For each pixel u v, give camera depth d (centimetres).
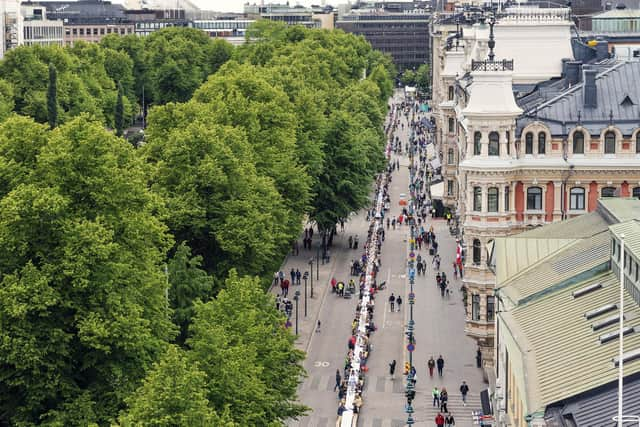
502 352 11712
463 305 19638
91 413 10269
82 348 10750
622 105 16625
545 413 8531
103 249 10656
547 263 12256
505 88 16088
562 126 16325
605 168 16250
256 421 10412
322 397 15200
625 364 8788
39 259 10825
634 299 9894
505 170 15975
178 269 13775
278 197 17675
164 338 11562
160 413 8788
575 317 10181
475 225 16050
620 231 10744
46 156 11262
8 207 10638
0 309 10344
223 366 10269
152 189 15562
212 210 15538
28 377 10344
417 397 15100
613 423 7906
